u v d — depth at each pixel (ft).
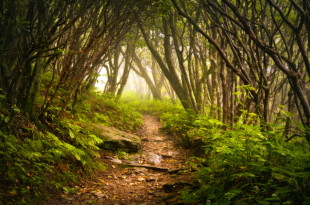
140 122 35.24
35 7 13.37
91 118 24.49
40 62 14.60
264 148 11.94
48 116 16.40
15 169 10.00
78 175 13.75
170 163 20.34
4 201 8.57
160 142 27.78
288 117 13.51
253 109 23.25
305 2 12.25
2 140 10.91
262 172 11.11
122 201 11.91
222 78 20.98
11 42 13.11
